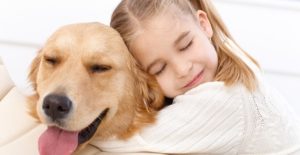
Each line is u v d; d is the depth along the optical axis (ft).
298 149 5.62
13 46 9.59
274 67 9.17
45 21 9.91
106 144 5.21
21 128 5.81
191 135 5.04
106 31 5.00
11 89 6.58
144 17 5.21
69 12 10.08
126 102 5.07
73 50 4.79
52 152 4.57
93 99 4.71
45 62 4.97
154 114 5.23
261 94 5.37
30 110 5.50
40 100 4.68
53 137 4.63
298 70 9.18
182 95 5.21
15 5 10.45
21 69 9.02
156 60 5.24
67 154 4.57
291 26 9.97
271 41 9.61
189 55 5.22
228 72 5.27
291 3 10.48
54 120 4.52
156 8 5.21
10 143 5.62
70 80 4.62
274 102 5.53
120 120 5.08
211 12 5.97
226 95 5.07
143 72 5.29
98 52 4.79
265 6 10.47
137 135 5.09
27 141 5.55
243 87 5.17
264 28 9.91
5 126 5.90
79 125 4.57
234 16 10.09
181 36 5.18
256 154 5.42
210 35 5.62
